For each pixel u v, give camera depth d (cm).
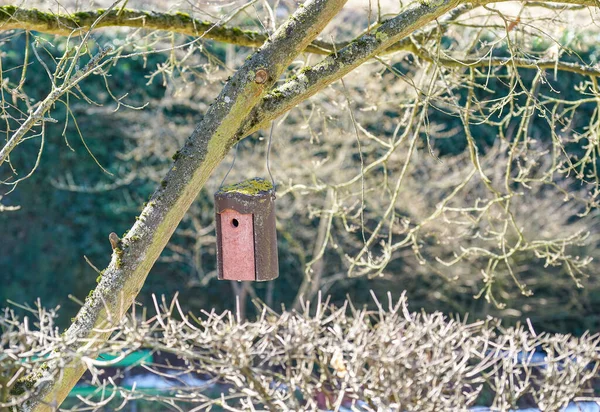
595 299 2030
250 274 713
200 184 682
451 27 1102
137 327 562
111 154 2109
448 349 625
